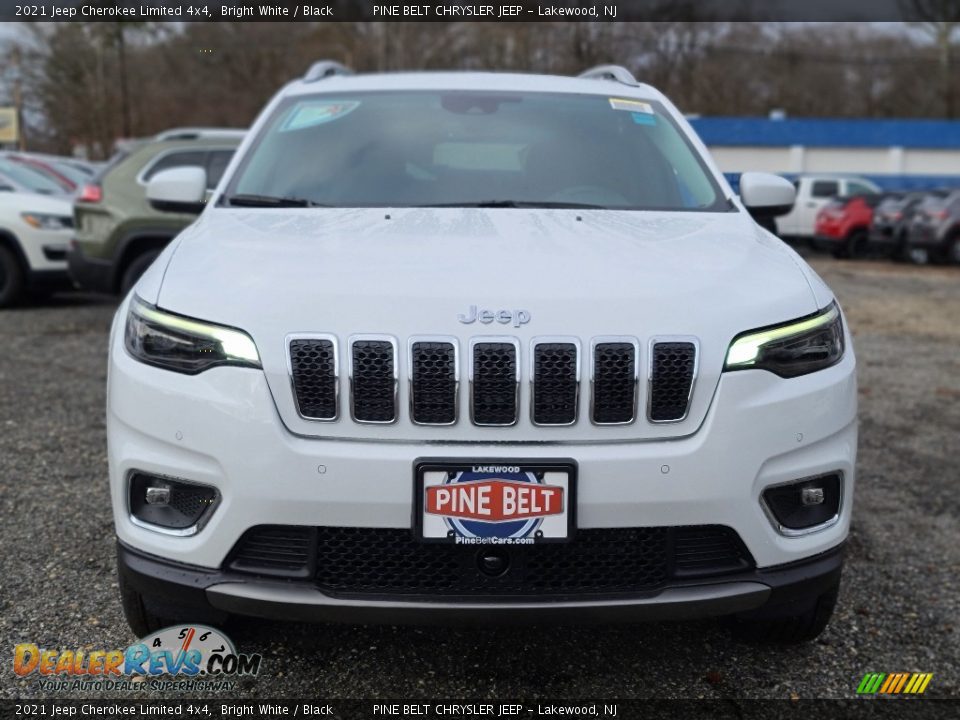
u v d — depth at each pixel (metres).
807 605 2.45
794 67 46.09
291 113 3.51
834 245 19.62
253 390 2.07
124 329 2.32
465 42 36.91
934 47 47.34
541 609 2.06
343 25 38.34
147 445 2.16
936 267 17.31
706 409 2.12
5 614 2.79
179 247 2.55
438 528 2.04
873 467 4.55
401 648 2.67
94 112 29.78
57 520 3.54
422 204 3.00
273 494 2.04
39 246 8.93
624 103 3.62
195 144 8.04
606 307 2.14
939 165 32.47
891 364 7.32
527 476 2.04
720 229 2.81
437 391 2.07
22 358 6.62
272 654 2.62
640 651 2.70
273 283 2.21
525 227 2.69
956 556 3.44
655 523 2.08
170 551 2.14
